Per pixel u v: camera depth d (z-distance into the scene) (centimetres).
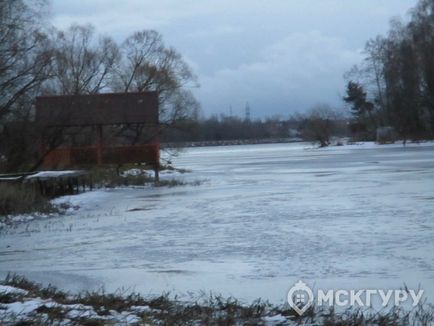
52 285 1086
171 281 1098
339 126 12212
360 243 1380
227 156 9256
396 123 9381
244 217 1941
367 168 4369
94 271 1210
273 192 2820
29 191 2584
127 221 1988
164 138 6200
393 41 9381
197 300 930
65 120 3728
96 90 5538
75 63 5259
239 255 1314
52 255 1414
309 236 1509
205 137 17300
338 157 6662
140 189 3431
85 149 4262
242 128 18212
